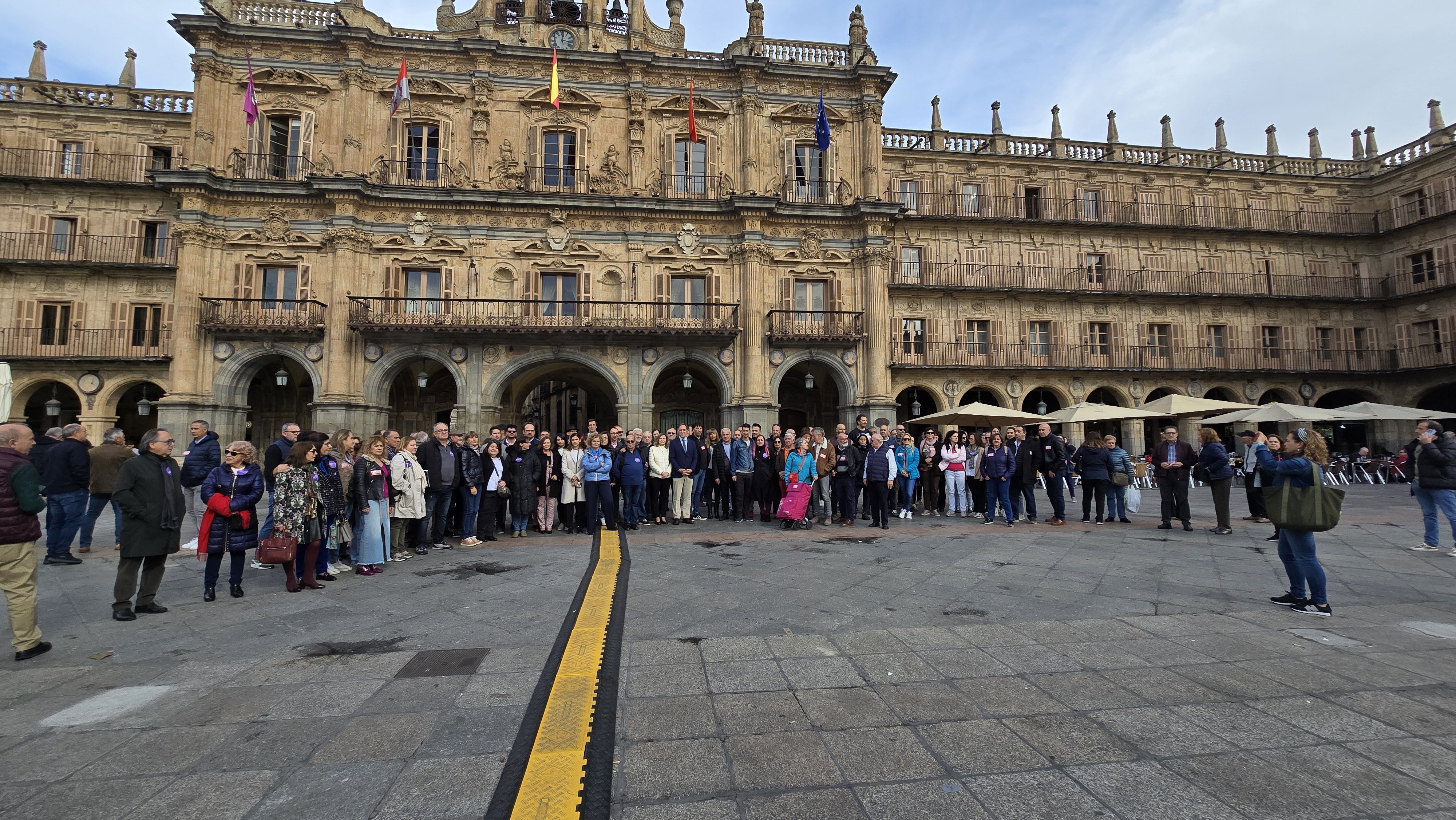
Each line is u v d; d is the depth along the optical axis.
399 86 20.09
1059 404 28.22
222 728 3.61
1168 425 27.86
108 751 3.35
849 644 4.99
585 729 3.50
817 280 23.28
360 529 8.03
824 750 3.32
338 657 4.84
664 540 10.70
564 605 6.36
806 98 24.05
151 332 22.42
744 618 5.79
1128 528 11.73
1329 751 3.29
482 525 10.94
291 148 21.22
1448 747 3.32
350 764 3.20
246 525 6.94
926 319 26.67
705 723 3.64
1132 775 3.07
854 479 12.74
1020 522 12.83
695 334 21.23
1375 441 28.67
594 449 11.66
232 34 20.69
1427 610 5.89
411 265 21.20
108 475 9.62
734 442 13.73
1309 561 5.86
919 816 2.76
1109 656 4.71
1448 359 26.91
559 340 21.22
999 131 28.59
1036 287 27.19
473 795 2.93
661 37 24.16
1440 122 28.59
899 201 27.28
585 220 22.16
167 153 23.61
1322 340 29.05
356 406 20.00
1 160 22.30
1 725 3.67
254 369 20.56
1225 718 3.68
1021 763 3.19
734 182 23.36
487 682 4.28
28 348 21.59
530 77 22.62
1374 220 29.88
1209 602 6.21
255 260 20.42
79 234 22.33
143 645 5.20
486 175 22.02
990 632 5.29
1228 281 28.62
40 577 8.04
